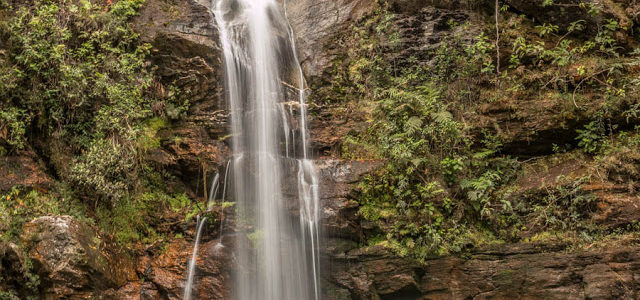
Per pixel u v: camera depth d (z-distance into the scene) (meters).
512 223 8.44
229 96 10.00
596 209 7.93
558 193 8.29
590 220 7.91
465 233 8.42
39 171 8.16
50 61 8.77
